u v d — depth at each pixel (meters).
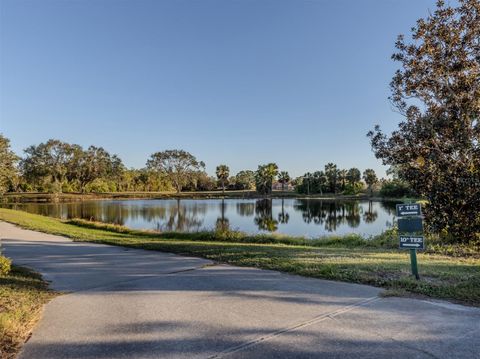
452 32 12.30
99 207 57.53
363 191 105.69
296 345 3.73
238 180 125.50
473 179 10.74
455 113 12.09
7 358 3.59
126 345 3.86
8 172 36.78
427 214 12.16
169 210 51.41
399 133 14.37
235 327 4.30
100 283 6.90
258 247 11.49
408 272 6.70
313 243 15.32
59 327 4.46
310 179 105.19
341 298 5.37
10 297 5.61
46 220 27.52
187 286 6.41
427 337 3.87
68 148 88.38
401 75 13.50
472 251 10.22
